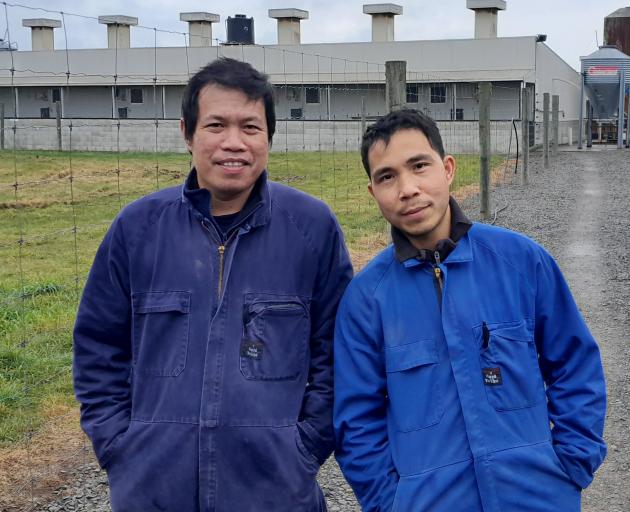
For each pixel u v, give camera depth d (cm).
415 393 259
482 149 1091
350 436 267
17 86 4212
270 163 2602
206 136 262
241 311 259
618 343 692
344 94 4022
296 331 265
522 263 267
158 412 258
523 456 253
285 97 4062
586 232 1264
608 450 489
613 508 426
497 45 3834
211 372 255
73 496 443
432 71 3909
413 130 266
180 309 259
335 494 441
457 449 253
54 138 3631
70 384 617
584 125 4519
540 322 271
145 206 271
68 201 1798
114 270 272
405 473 258
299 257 268
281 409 259
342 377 271
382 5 4422
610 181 2066
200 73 268
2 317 809
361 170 2355
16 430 532
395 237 270
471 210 1445
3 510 427
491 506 250
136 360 265
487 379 255
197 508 255
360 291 271
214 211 271
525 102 1897
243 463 254
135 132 3594
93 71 4159
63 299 905
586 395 267
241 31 4247
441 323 260
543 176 2202
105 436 267
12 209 1689
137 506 257
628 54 4797
